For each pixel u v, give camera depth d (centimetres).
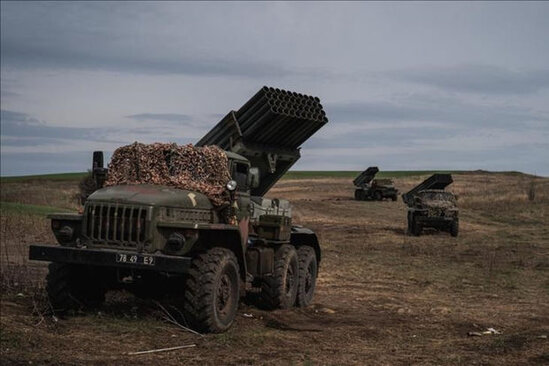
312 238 1246
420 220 3088
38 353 718
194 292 855
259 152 1213
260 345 837
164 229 876
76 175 11056
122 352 753
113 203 883
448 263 1994
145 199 881
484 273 1770
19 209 2859
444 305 1261
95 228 888
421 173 12394
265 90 1144
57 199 4734
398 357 813
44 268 1399
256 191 1318
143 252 866
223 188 966
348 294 1364
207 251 886
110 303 1038
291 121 1200
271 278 1095
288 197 6334
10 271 1212
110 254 851
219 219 971
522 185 7325
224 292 892
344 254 2197
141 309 1003
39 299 1030
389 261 2011
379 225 3781
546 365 786
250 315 1041
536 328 1043
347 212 4597
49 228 2158
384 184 5703
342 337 926
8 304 980
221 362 737
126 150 1002
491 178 8738
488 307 1253
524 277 1712
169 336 841
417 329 1012
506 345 893
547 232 3378
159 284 948
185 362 727
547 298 1381
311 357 790
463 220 4138
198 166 973
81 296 958
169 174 977
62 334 815
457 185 7488
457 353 843
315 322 1040
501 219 4256
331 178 9744
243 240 1025
